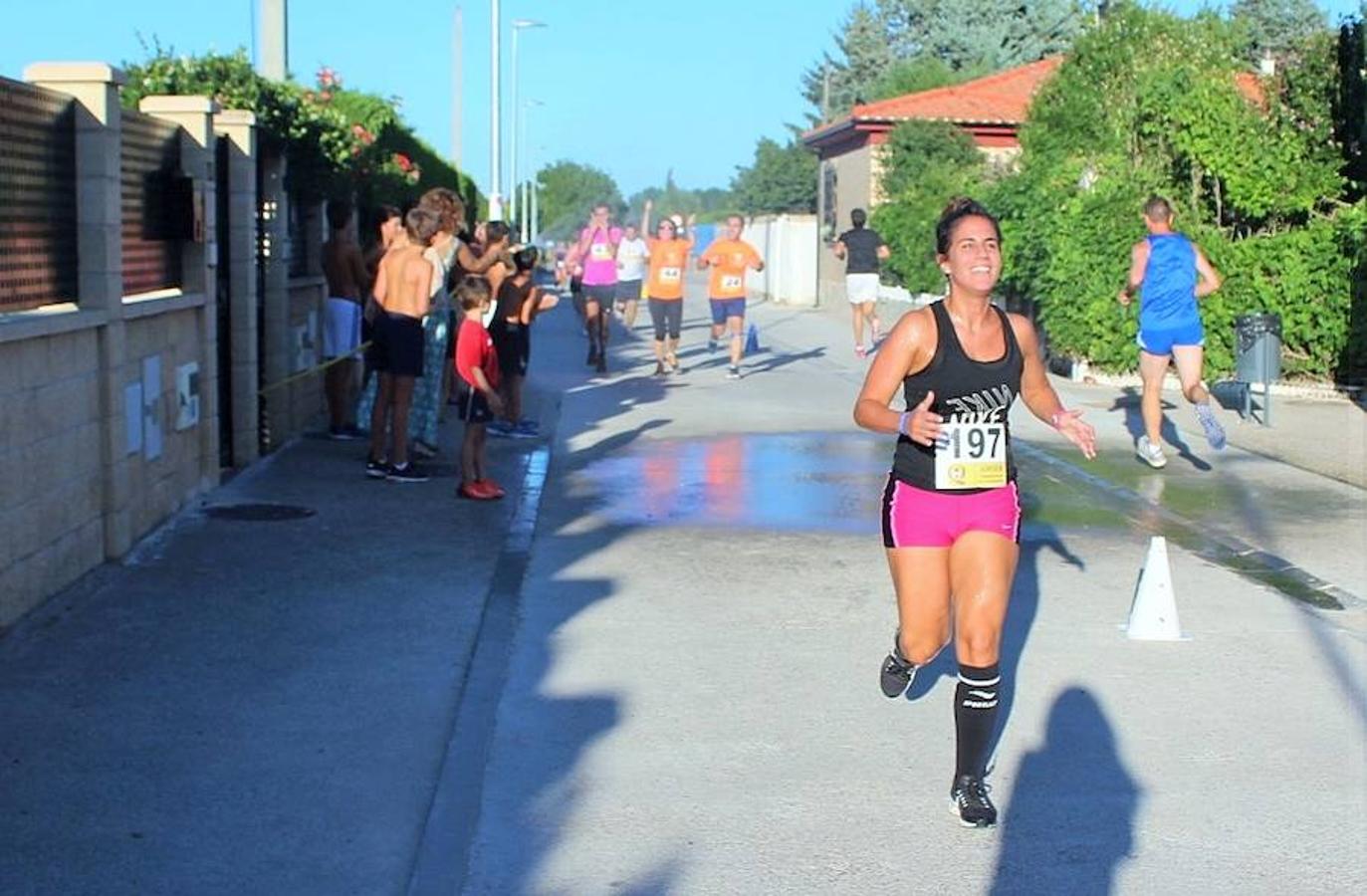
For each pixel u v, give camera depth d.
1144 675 7.33
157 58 13.45
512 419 15.00
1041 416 5.91
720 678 7.21
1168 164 20.59
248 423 12.52
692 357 24.31
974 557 5.59
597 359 21.92
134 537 9.48
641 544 10.12
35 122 8.01
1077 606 8.63
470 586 8.77
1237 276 18.78
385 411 12.17
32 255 7.98
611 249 21.67
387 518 10.64
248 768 5.92
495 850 5.27
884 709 6.79
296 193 14.69
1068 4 67.50
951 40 68.12
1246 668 7.46
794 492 12.05
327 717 6.52
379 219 15.02
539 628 8.02
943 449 5.59
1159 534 10.65
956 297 5.59
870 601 8.67
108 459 8.86
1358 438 15.04
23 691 6.71
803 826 5.51
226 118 12.18
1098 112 24.31
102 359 8.75
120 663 7.14
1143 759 6.22
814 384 20.05
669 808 5.66
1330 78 20.05
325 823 5.43
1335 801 5.78
